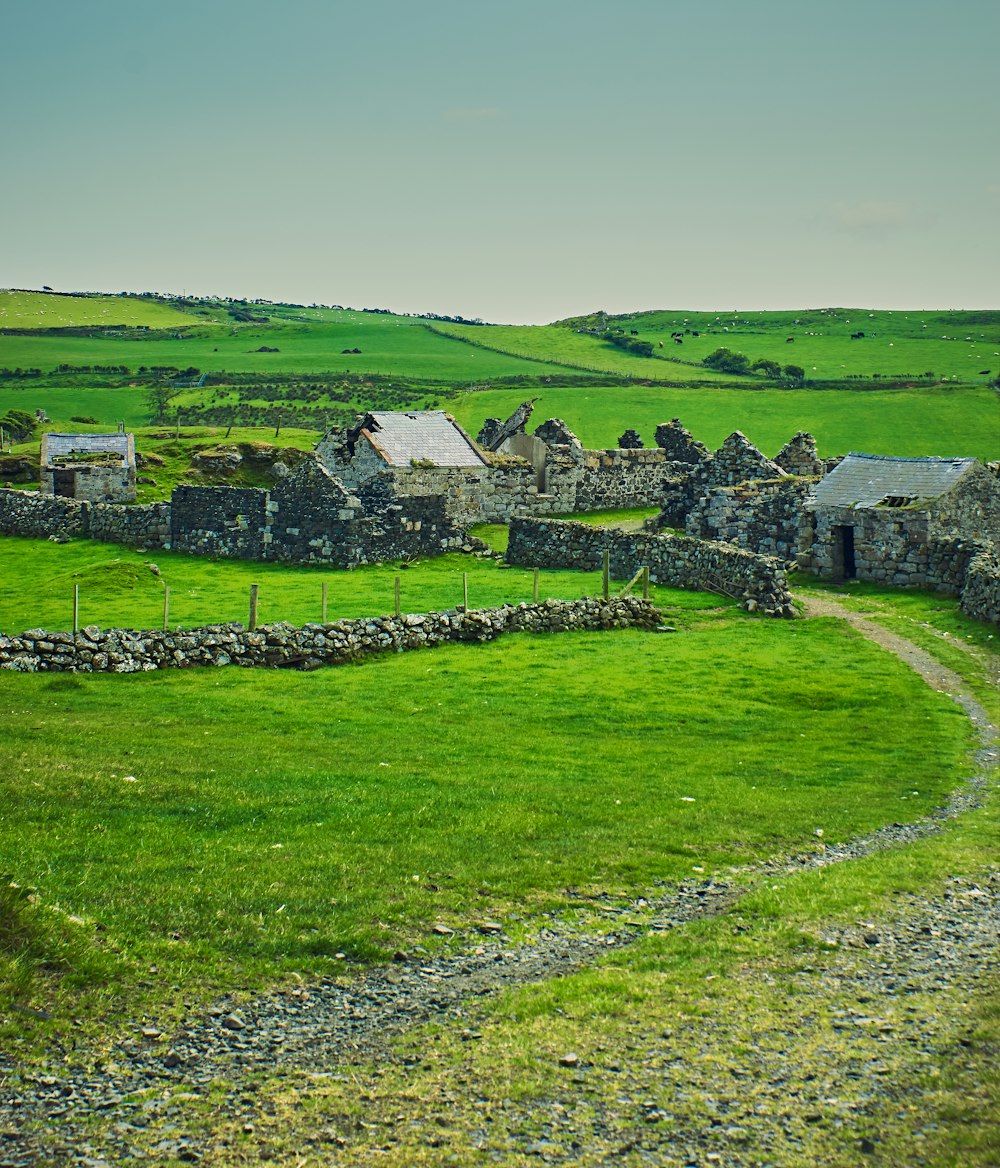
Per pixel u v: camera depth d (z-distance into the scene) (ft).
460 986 53.42
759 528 206.08
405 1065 46.01
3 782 73.31
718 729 106.32
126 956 52.37
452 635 131.64
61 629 141.79
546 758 93.09
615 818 78.13
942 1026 48.85
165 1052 46.32
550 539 195.72
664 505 242.17
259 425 532.73
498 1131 41.55
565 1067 45.78
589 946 58.44
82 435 272.92
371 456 235.61
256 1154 40.19
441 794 80.18
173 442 310.04
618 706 110.93
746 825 78.74
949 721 111.34
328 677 115.24
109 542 220.02
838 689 120.88
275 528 202.49
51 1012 47.52
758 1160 39.55
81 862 62.13
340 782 81.46
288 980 52.75
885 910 62.95
